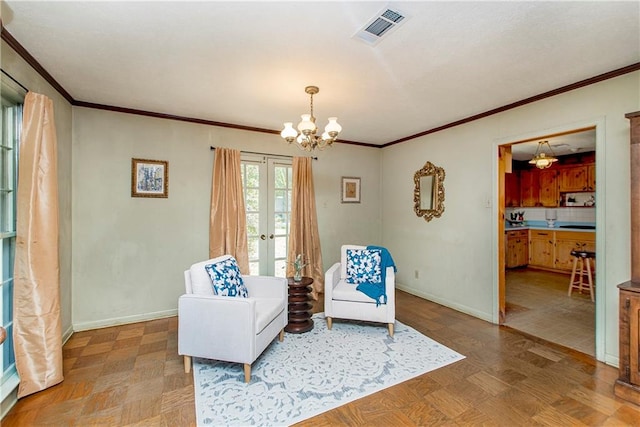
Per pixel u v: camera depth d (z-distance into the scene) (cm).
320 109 347
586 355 272
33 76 238
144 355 274
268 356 272
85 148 329
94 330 330
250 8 173
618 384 212
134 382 231
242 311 230
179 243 378
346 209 512
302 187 460
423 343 298
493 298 354
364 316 321
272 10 174
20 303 210
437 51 220
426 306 414
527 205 698
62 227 299
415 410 200
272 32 197
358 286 337
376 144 533
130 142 351
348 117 377
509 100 319
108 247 341
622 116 247
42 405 203
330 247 499
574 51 220
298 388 223
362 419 191
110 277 342
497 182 349
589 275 446
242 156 421
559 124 288
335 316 330
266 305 283
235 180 404
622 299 212
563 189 638
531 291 492
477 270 372
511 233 657
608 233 255
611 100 254
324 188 492
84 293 330
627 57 229
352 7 172
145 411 199
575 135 460
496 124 348
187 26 191
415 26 190
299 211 458
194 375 241
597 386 225
